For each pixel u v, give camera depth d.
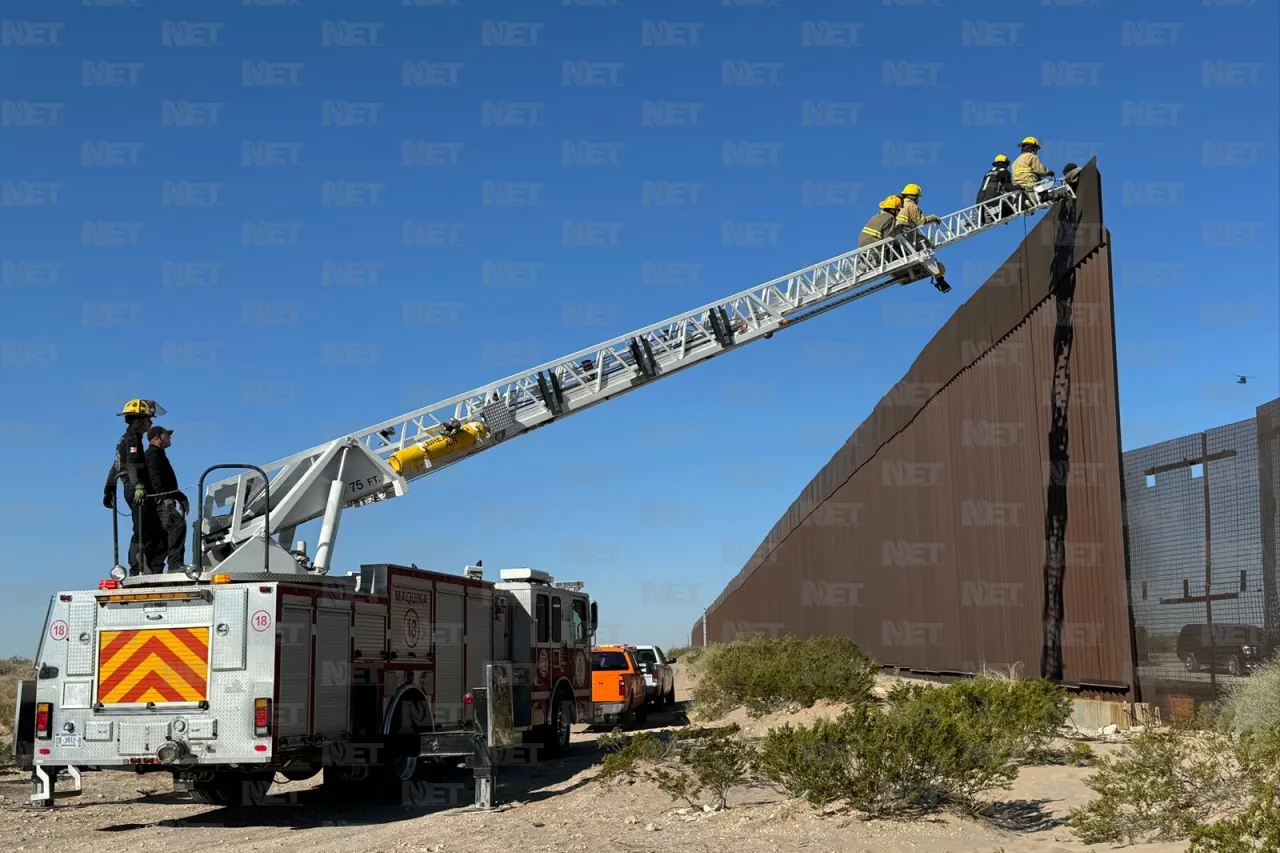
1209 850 7.30
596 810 11.70
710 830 10.11
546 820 11.25
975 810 10.01
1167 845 8.49
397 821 12.43
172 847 11.04
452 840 10.26
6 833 12.05
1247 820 7.35
